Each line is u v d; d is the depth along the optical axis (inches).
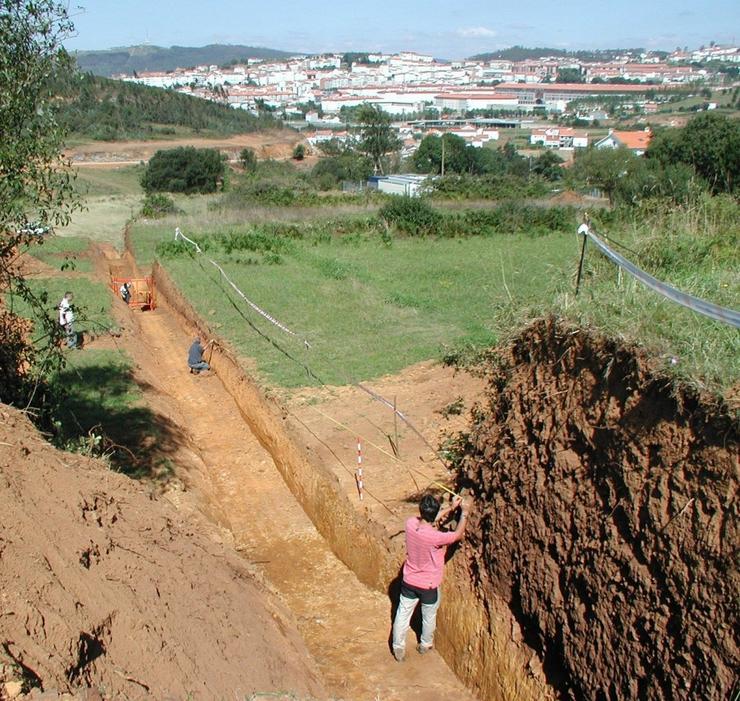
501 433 316.2
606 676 235.5
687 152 1182.3
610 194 1428.4
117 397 603.5
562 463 266.1
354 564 408.8
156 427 553.6
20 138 385.4
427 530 311.0
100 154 3654.0
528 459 288.8
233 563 343.3
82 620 223.5
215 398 693.9
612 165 1796.3
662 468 220.4
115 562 266.5
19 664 186.1
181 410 666.2
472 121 6673.2
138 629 239.9
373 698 308.8
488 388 425.4
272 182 2044.8
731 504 197.6
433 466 444.1
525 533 285.3
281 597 365.7
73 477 301.1
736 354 221.1
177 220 1574.8
